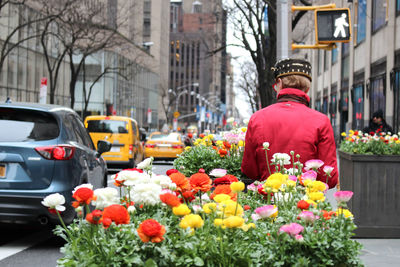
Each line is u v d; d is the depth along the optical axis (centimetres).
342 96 4412
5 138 734
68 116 820
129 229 297
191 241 296
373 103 3353
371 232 831
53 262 661
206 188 343
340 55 4481
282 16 1153
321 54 5591
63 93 6450
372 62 3391
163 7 12244
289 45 1153
